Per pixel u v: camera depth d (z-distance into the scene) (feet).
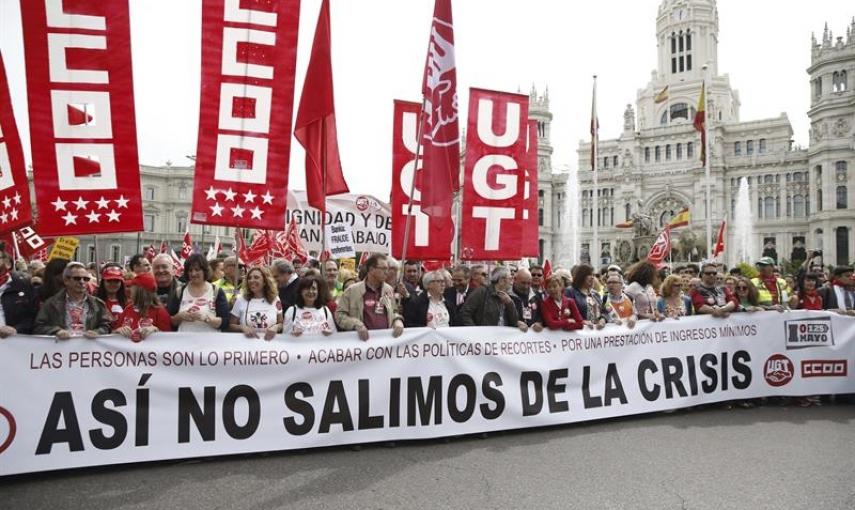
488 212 28.02
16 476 18.57
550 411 24.76
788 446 22.24
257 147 24.82
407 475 18.90
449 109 26.86
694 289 30.83
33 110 22.24
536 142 31.73
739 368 28.89
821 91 248.32
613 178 310.86
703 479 18.61
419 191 32.50
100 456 19.04
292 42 25.18
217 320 21.63
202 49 24.31
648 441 22.93
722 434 23.95
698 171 286.66
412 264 32.27
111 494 17.12
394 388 22.47
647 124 331.36
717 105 317.01
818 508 16.42
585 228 319.27
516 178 28.45
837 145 242.17
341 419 21.72
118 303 23.12
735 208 286.87
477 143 27.81
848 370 30.32
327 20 27.43
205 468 19.52
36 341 18.74
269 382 21.04
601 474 19.06
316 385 21.56
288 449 21.03
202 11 24.27
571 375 25.36
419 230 32.35
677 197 293.02
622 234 303.89
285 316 22.97
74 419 18.92
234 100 24.63
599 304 30.22
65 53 22.49
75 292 20.15
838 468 19.69
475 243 27.84
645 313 28.89
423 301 25.18
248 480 18.37
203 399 20.31
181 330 21.74
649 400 26.81
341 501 16.67
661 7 335.88
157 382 19.86
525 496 17.16
